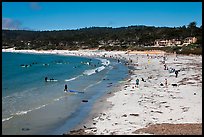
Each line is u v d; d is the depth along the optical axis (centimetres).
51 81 6438
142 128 2623
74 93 4794
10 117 3209
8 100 4178
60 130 2755
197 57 11819
